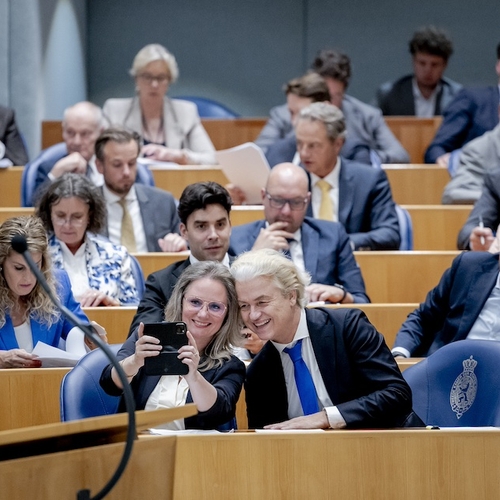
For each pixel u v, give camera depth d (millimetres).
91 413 7754
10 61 18469
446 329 9883
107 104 16688
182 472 6641
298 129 13117
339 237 11555
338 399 7828
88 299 10711
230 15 25094
